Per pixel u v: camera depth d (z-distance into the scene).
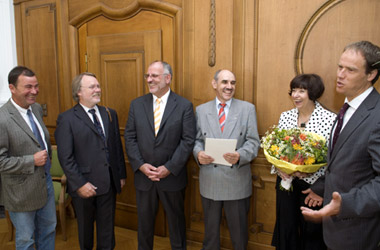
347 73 1.30
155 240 2.87
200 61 2.61
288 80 2.31
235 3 2.42
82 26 3.19
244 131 2.20
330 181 1.39
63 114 2.19
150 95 2.41
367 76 1.29
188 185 2.78
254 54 2.41
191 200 2.77
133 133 2.37
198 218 2.74
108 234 2.31
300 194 1.89
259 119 2.44
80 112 2.18
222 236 2.66
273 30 2.32
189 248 2.73
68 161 2.09
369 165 1.26
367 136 1.24
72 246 2.73
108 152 2.27
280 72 2.33
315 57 2.22
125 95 3.01
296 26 2.24
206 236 2.35
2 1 3.50
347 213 1.17
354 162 1.28
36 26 3.44
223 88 2.17
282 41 2.30
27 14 3.47
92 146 2.17
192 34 2.62
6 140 1.83
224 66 2.51
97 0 3.04
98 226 2.32
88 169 2.16
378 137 1.18
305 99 1.88
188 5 2.60
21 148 1.90
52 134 3.53
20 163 1.83
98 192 2.19
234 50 2.46
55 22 3.31
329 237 1.40
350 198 1.17
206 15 2.54
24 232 1.96
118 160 2.39
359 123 1.27
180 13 2.65
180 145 2.26
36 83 1.93
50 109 3.50
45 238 2.18
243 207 2.22
